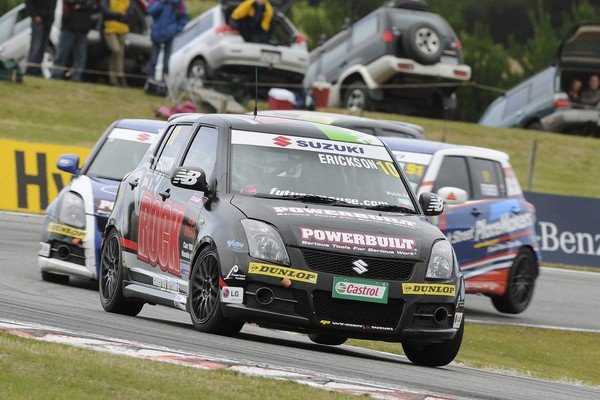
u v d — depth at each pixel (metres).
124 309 36.91
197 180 32.50
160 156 36.84
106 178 46.34
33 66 98.50
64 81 102.06
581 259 73.81
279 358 28.31
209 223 31.72
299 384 23.73
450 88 103.12
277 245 30.33
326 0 167.62
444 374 30.92
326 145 34.50
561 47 107.19
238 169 33.00
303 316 30.09
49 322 30.03
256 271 30.14
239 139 33.81
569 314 56.34
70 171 47.25
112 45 101.00
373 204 33.16
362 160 34.50
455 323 31.78
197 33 99.69
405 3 101.50
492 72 145.12
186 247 32.78
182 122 36.75
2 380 21.05
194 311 32.00
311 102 97.56
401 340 30.94
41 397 20.12
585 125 108.44
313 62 105.50
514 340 47.59
